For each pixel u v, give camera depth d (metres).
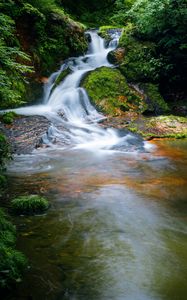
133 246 4.46
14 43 11.38
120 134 10.07
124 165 7.76
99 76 12.34
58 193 6.11
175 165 7.79
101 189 6.34
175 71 13.75
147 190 6.34
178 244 4.53
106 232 4.81
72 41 13.77
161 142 9.75
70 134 9.73
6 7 11.59
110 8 18.86
